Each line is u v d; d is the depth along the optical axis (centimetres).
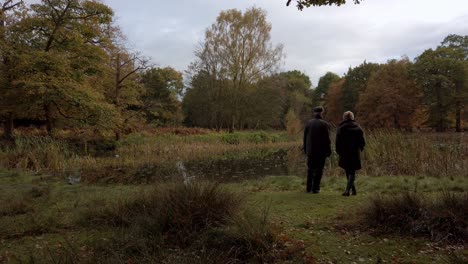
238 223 375
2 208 546
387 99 4072
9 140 1761
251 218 400
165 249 349
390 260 325
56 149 1388
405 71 4347
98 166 1336
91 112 1883
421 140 1038
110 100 2311
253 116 3503
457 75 3975
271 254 332
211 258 312
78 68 1938
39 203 602
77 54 1944
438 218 388
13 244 390
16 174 1016
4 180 916
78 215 485
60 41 1922
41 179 961
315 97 7800
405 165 923
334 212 496
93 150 1906
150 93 3591
